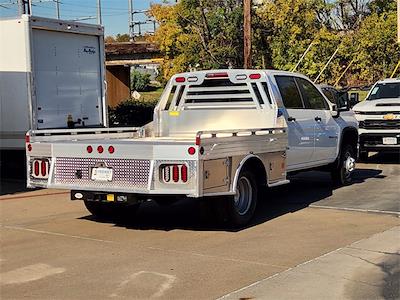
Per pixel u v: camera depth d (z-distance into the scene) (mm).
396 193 11477
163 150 7676
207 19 33031
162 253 7270
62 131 9289
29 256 7215
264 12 32656
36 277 6371
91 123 14680
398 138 15750
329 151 11781
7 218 9547
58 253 7340
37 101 13250
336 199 10992
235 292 5781
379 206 10172
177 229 8656
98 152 8133
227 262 6832
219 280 6168
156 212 10031
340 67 32406
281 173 9453
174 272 6461
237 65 33125
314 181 13383
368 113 16047
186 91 10633
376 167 15641
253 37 32438
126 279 6238
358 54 32219
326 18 36000
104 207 9328
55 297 5719
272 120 9930
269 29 32656
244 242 7793
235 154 8250
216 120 10383
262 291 5805
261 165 8930
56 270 6609
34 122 13133
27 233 8461
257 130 8773
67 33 13977
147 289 5906
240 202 8742
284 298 5594
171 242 7848
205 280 6172
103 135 9930
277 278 6211
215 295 5707
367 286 5941
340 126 12164
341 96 14930
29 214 9883
